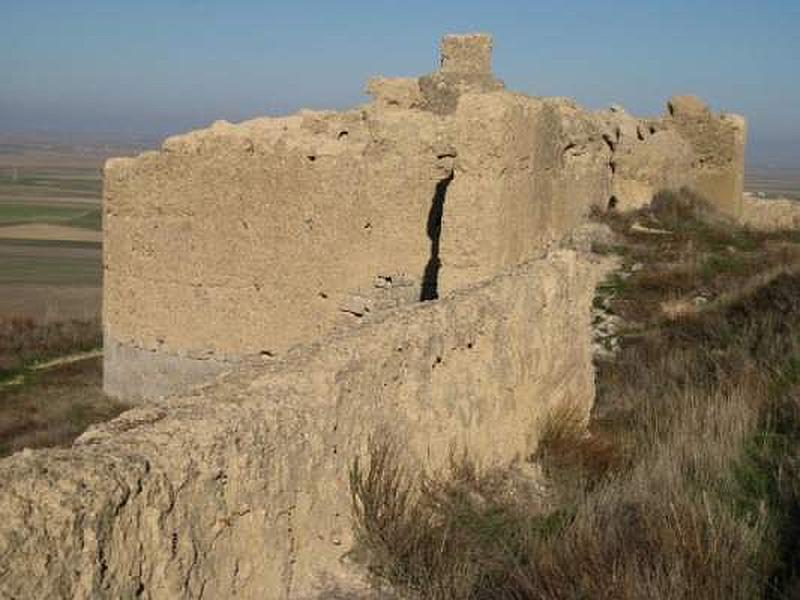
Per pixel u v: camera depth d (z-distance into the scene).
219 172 14.63
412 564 5.07
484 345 7.13
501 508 6.22
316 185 13.81
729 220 19.88
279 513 4.44
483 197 10.46
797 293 11.90
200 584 3.82
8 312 31.59
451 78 17.50
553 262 9.05
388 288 13.56
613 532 5.32
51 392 17.44
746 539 5.16
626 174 19.64
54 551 2.99
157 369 15.61
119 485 3.31
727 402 8.05
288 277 14.22
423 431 6.14
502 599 4.84
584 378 9.48
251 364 5.36
